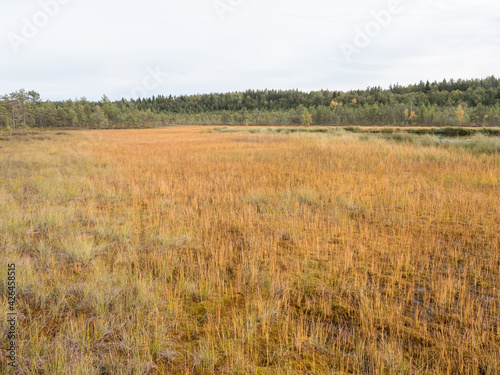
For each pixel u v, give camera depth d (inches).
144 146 859.4
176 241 196.2
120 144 948.6
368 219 239.9
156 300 130.4
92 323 117.8
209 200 302.5
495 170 370.3
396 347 104.0
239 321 119.1
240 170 433.4
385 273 156.3
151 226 225.6
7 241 190.7
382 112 4212.6
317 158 515.8
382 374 92.1
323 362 98.6
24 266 155.3
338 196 297.1
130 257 171.8
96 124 3486.7
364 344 106.7
